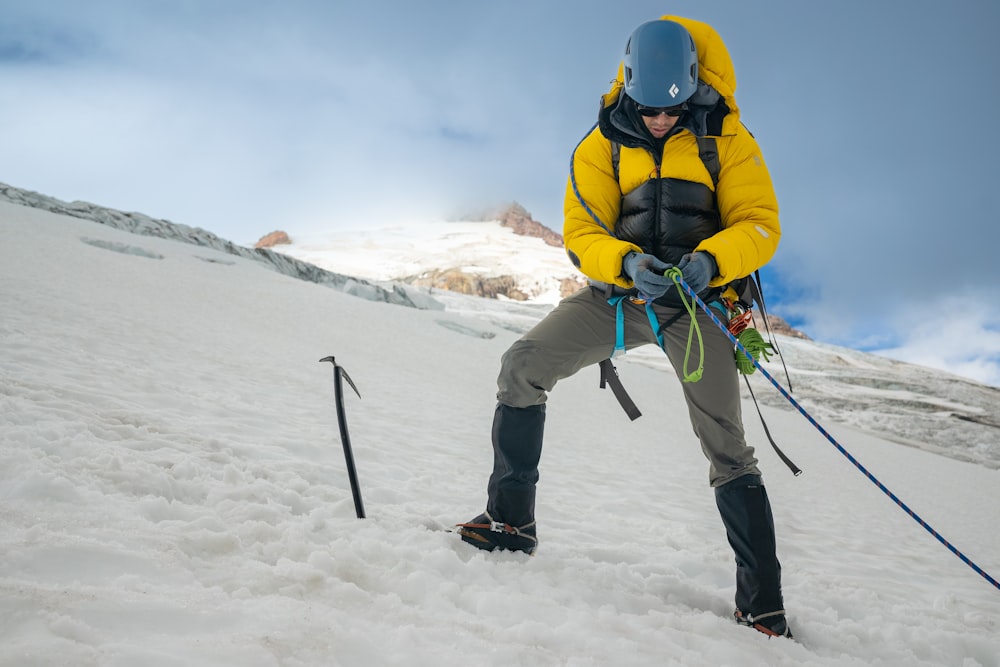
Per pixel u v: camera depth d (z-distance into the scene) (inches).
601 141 116.0
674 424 668.7
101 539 78.3
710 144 109.7
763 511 105.9
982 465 991.6
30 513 81.8
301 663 60.2
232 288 912.3
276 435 206.1
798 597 132.6
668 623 94.3
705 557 163.3
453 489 195.3
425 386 563.5
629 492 283.9
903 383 1518.2
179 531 88.7
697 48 108.0
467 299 1940.2
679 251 112.1
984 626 140.5
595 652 76.2
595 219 116.6
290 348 571.8
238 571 78.7
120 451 125.7
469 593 88.0
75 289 548.4
